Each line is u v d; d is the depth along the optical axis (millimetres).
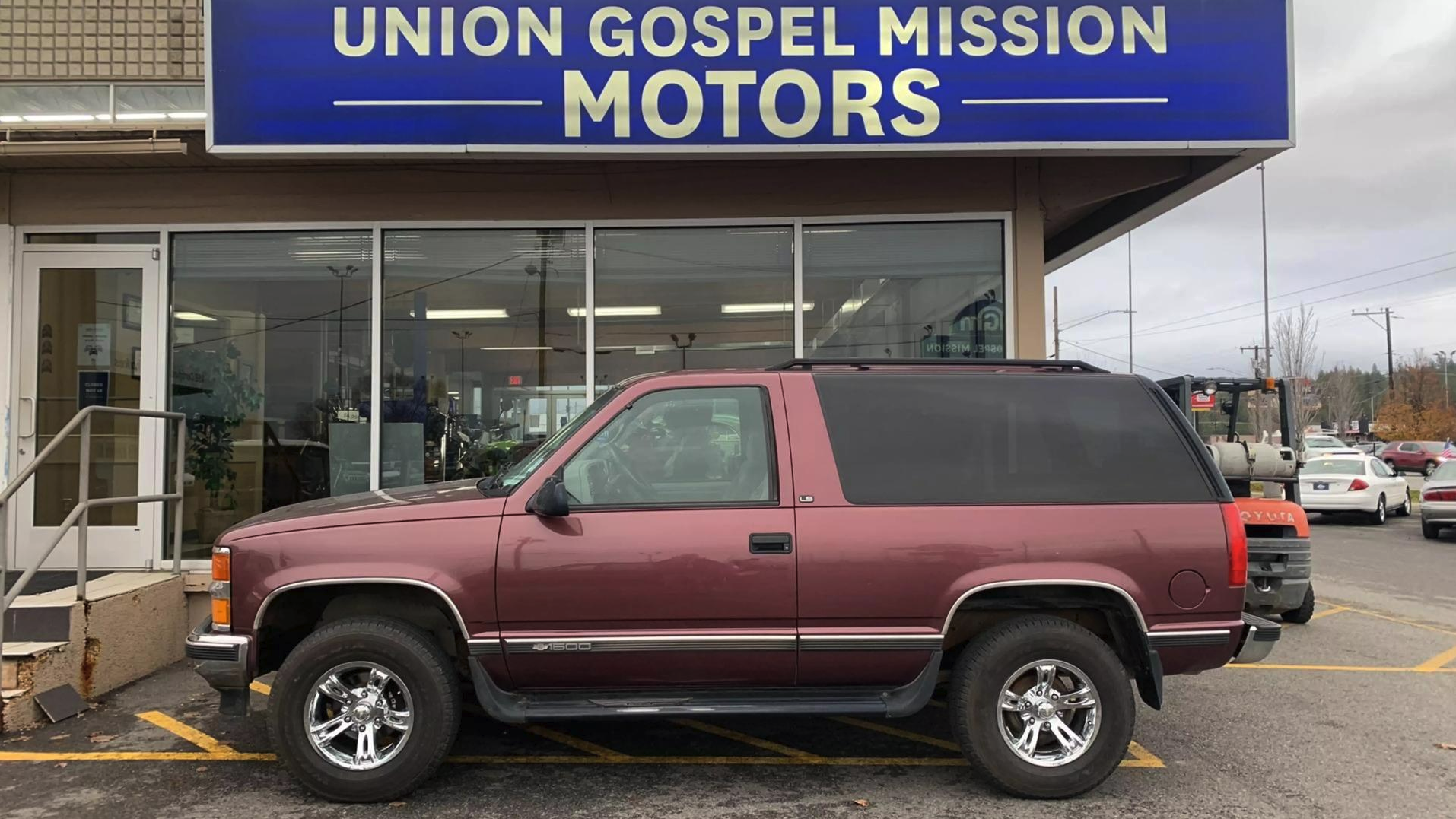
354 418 7672
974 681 4039
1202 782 4348
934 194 7648
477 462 7715
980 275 7695
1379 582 10781
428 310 7727
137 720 5191
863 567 3977
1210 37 6547
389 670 3971
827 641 3984
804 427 4195
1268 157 6918
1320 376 61969
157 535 7449
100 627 5602
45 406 7570
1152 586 4020
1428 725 5223
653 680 4047
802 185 7688
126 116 7527
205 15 6406
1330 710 5496
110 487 7516
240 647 3957
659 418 4246
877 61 6539
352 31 6438
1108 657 4047
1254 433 30516
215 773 4410
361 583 3986
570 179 7688
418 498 4285
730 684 4090
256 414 7680
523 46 6473
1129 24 6535
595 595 3939
